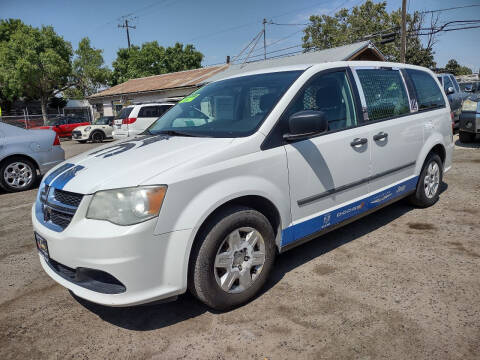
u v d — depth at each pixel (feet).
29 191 24.02
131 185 7.62
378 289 9.55
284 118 9.67
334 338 7.80
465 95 39.50
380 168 12.31
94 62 127.75
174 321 8.76
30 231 15.75
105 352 7.83
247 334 8.11
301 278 10.35
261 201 9.34
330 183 10.64
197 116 11.36
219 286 8.53
